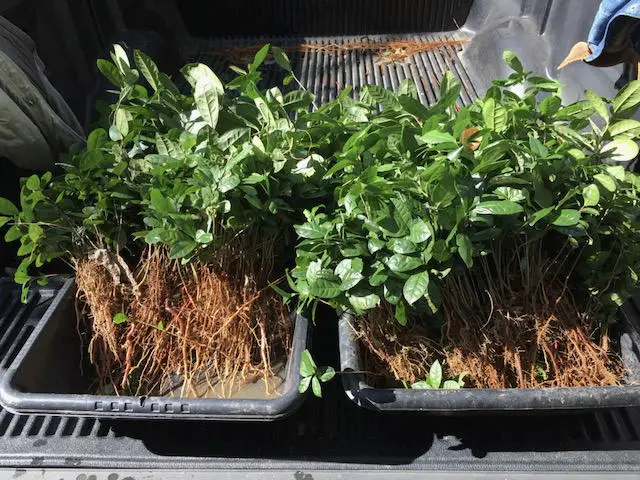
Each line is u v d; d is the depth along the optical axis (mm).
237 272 953
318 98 1908
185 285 951
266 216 914
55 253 976
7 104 1085
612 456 904
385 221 803
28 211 908
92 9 1792
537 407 791
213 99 958
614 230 891
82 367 973
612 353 917
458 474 895
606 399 789
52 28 1628
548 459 904
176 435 958
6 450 954
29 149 1178
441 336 896
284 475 905
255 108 1045
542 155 809
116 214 964
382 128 926
